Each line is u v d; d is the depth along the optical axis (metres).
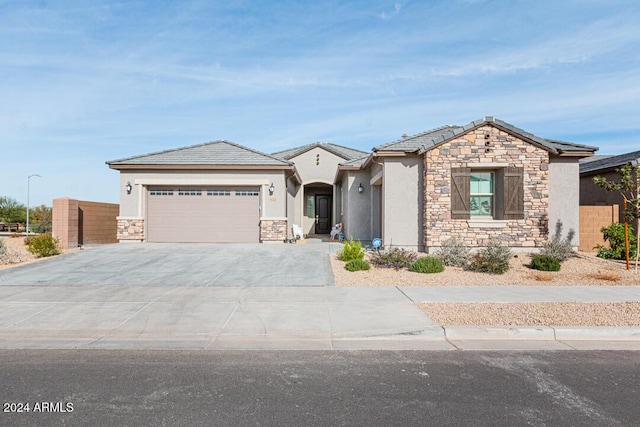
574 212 15.32
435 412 4.14
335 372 5.25
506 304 8.37
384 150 15.26
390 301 8.70
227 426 3.86
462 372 5.25
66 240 17.19
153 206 18.73
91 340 6.57
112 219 21.33
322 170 24.09
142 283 10.55
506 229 14.65
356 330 6.86
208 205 18.80
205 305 8.46
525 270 12.13
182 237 18.73
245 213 18.84
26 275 11.52
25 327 7.13
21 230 32.78
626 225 12.34
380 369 5.36
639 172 12.18
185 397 4.51
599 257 14.10
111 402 4.38
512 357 5.81
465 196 14.73
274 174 18.70
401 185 15.45
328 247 16.81
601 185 13.11
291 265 12.86
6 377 5.10
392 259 12.45
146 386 4.81
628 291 9.55
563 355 5.89
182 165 18.20
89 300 8.90
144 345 6.34
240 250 15.80
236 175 18.66
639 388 4.75
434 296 9.12
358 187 19.50
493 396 4.53
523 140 14.69
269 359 5.74
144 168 18.45
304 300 8.83
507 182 14.60
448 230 14.71
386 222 15.45
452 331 6.72
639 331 6.66
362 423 3.91
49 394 4.59
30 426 3.86
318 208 25.66
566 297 8.95
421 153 14.76
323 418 4.02
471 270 12.05
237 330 6.94
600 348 6.20
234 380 4.99
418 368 5.39
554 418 4.02
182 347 6.26
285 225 18.81
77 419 4.00
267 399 4.45
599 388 4.75
